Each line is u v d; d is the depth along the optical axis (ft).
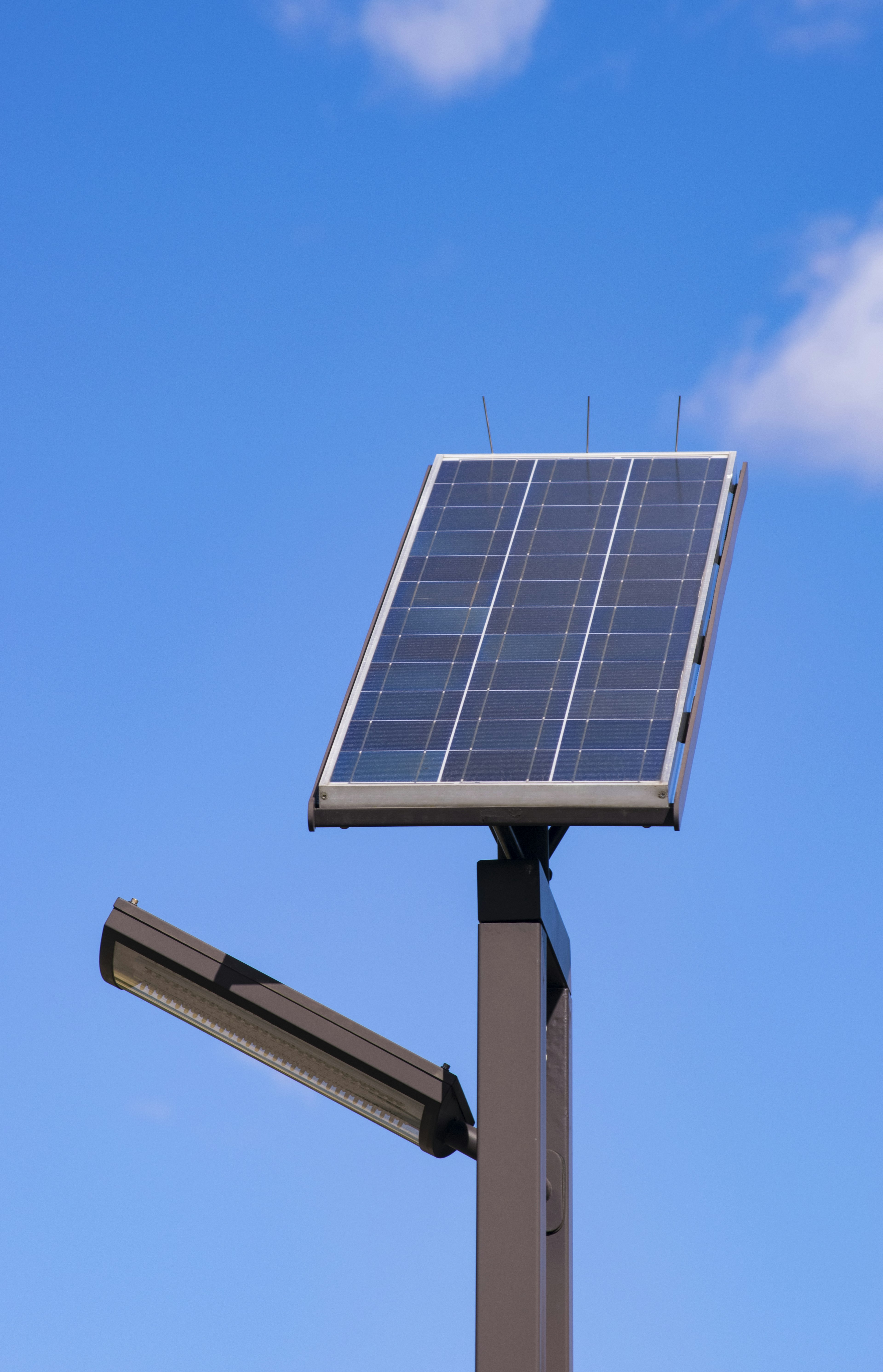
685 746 45.32
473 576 53.72
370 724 46.83
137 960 49.44
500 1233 42.14
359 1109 50.29
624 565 53.06
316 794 44.14
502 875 45.09
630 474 59.06
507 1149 42.78
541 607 51.49
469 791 43.60
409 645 50.47
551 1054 52.37
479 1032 43.93
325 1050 48.34
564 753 44.42
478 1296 41.78
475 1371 41.14
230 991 48.44
